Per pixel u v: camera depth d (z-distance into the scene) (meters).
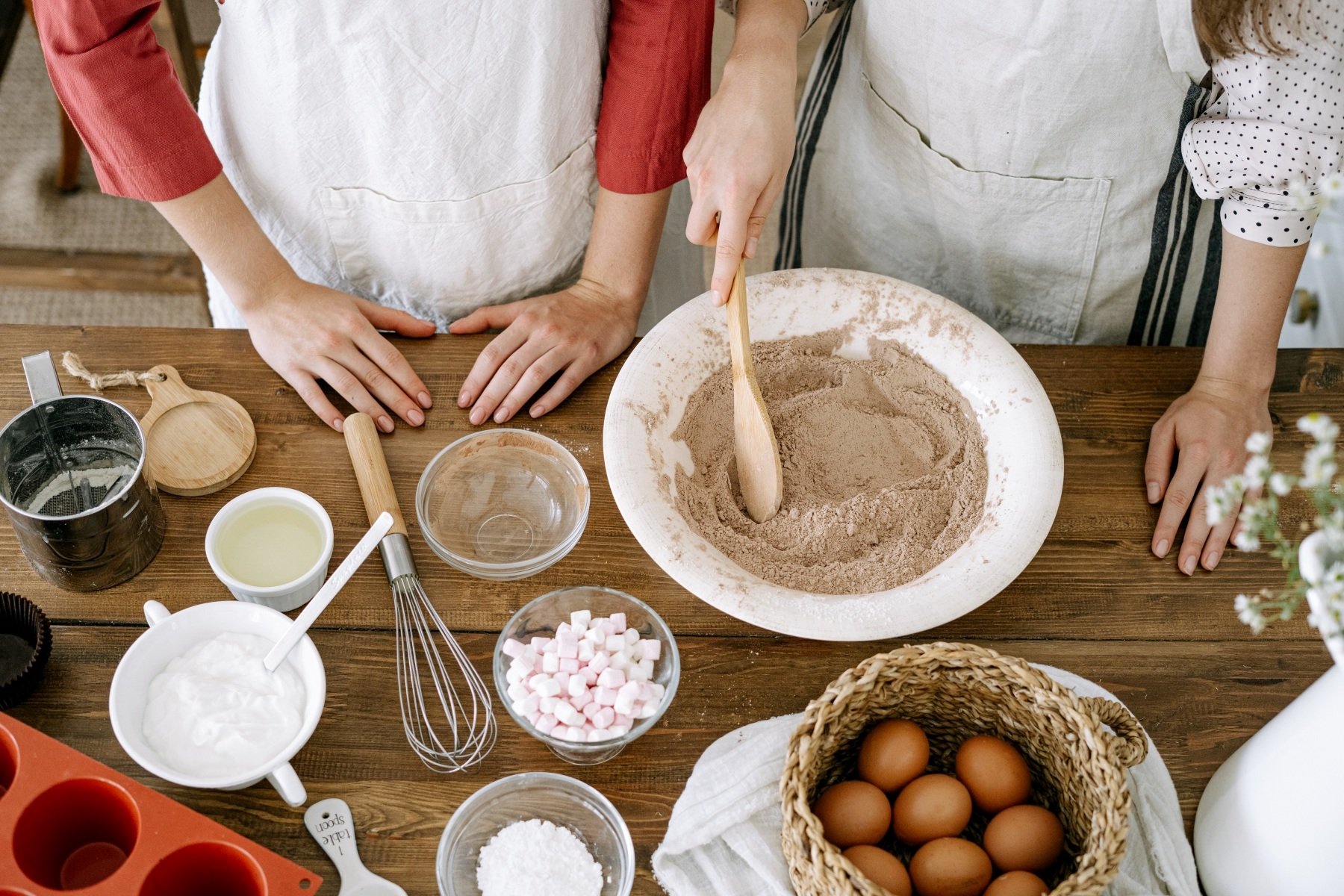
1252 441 0.67
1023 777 0.83
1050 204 1.25
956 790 0.82
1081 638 1.00
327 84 1.13
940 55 1.17
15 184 2.56
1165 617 1.02
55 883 0.81
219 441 1.09
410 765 0.90
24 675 0.89
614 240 1.24
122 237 2.47
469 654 0.97
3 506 0.96
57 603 0.97
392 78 1.12
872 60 1.25
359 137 1.19
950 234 1.34
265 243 1.17
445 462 1.07
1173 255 1.28
